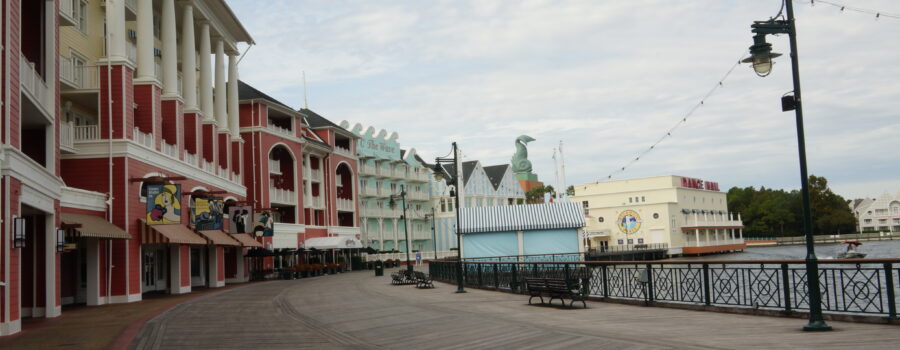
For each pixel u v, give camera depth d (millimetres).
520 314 18125
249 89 57906
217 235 38906
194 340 15086
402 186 92500
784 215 133125
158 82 33781
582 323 15656
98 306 26719
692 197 111125
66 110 31062
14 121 16406
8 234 15906
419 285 33062
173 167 34844
